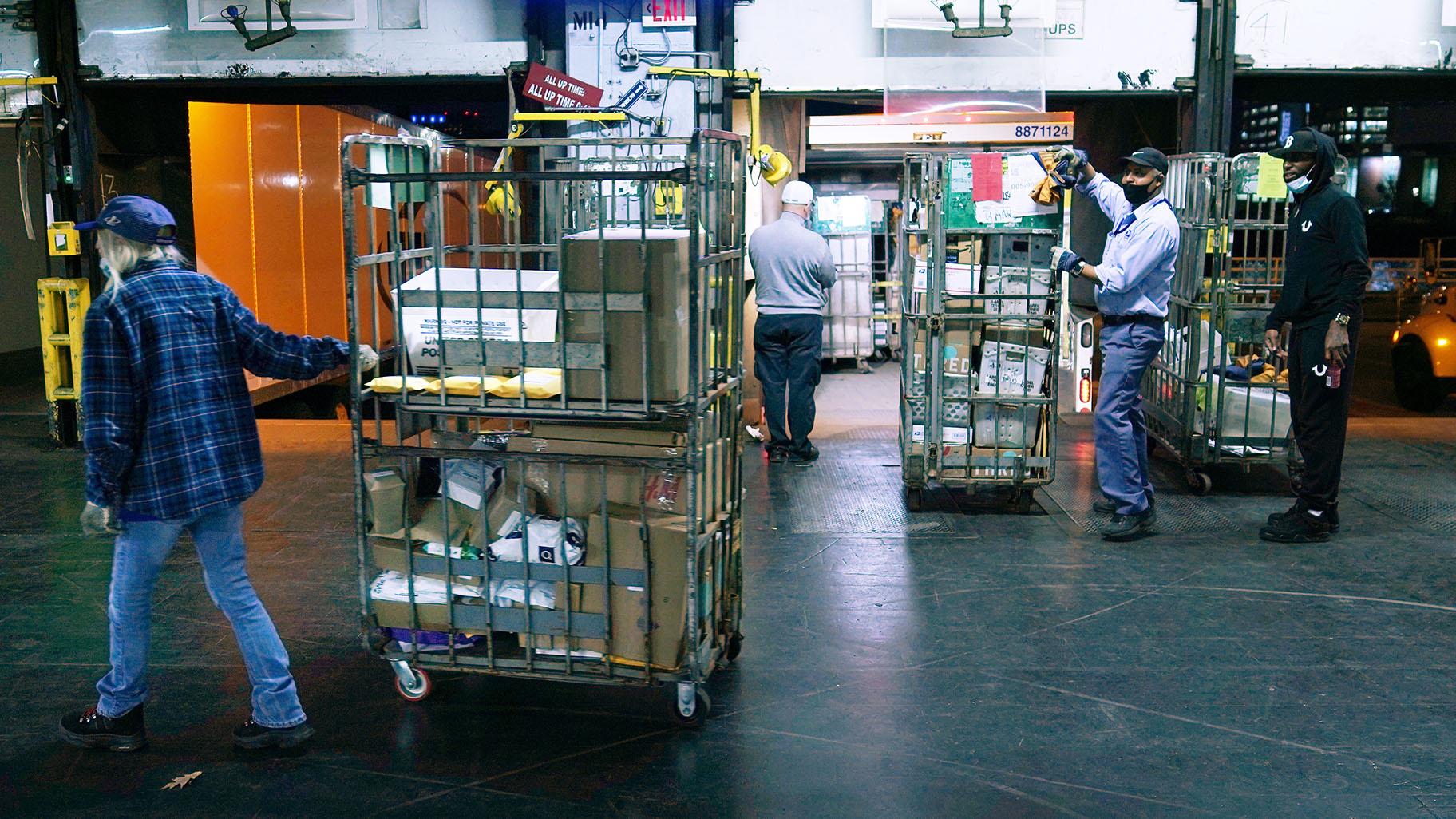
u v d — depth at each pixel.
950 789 3.20
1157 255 5.26
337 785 3.22
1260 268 6.77
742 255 3.81
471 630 3.54
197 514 3.17
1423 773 3.26
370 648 3.63
